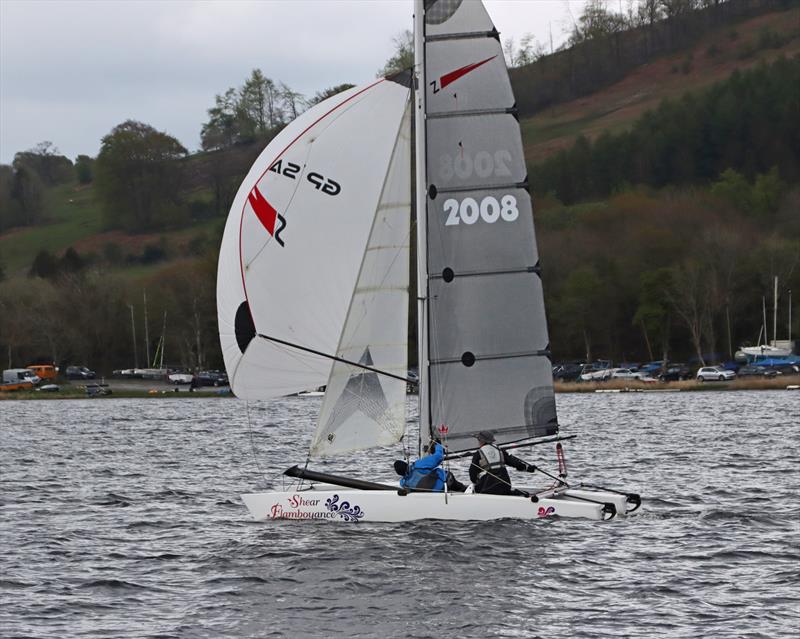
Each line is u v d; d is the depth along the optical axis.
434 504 71.50
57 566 67.06
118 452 151.62
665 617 53.09
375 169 73.50
